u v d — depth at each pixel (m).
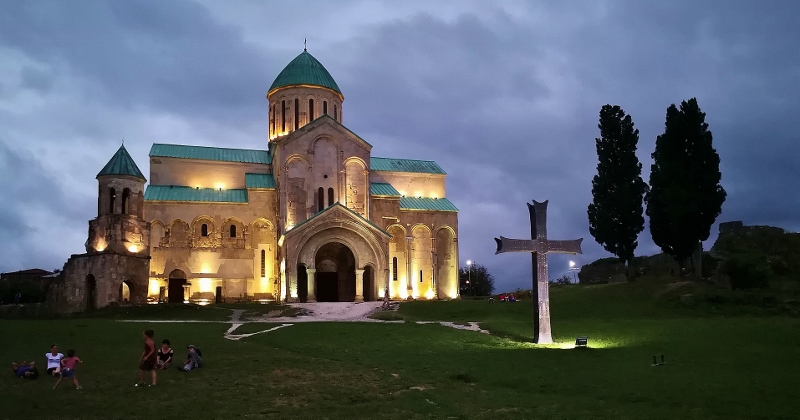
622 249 61.16
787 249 60.06
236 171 71.19
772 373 22.47
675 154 56.09
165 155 68.75
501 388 21.00
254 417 16.30
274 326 40.03
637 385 20.66
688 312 45.97
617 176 62.12
